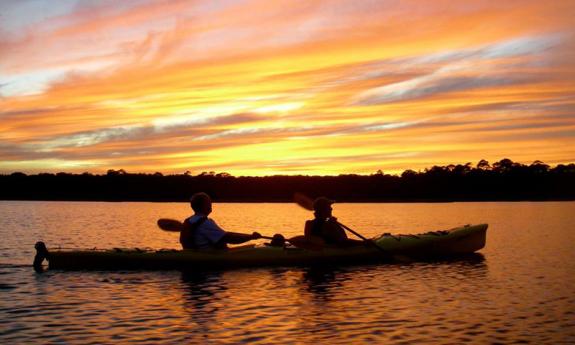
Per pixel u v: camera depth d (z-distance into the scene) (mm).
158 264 10250
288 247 11000
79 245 15273
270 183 71812
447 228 22375
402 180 72000
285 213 38438
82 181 79750
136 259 10320
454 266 10773
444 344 5449
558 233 19094
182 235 10617
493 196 73688
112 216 32969
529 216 32375
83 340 5602
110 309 6984
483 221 27109
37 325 6203
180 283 8883
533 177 73000
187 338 5648
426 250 11797
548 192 73438
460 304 7238
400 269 10328
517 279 9195
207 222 10508
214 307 7094
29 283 8859
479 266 10758
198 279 9250
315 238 10852
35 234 18859
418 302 7367
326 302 7391
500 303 7293
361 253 11203
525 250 13477
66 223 25422
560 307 7051
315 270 10227
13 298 7688
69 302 7422
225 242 10633
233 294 7957
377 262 11258
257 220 28594
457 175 71750
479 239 12758
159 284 8789
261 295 7879
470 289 8320
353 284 8766
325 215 10977
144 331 5926
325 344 5430
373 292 8094
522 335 5754
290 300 7527
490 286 8562
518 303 7285
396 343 5469
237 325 6160
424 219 29578
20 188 80062
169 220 11273
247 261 10539
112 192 78875
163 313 6758
